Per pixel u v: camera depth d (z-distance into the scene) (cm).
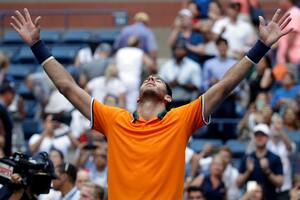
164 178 1354
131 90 3228
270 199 2461
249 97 3100
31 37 1444
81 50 3594
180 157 1371
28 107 3447
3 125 2027
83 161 2555
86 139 2712
